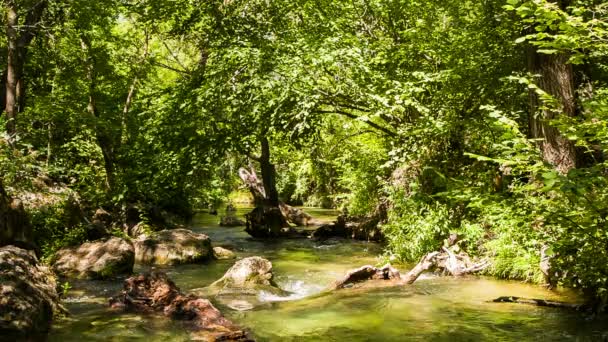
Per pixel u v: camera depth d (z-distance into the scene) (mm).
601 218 5664
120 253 10547
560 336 6160
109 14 15695
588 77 10539
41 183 13141
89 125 15438
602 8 8555
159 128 14227
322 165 30094
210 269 11633
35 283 6691
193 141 13703
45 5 15305
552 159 8133
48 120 15711
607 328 6402
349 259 13281
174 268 11703
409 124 12797
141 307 7496
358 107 13930
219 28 14562
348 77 12367
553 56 8156
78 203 13641
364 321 7012
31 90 18750
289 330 6664
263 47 12836
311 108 13023
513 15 10172
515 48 10922
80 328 6520
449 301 7961
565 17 5906
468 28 12094
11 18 13875
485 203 6574
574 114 8258
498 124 6277
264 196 19859
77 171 16734
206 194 25094
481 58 11297
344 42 12781
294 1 14844
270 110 13055
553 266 7664
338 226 18328
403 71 13250
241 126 13531
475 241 10734
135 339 6105
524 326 6605
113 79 17656
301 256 13891
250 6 15078
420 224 11508
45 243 11250
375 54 13625
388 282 9367
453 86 11641
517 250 9430
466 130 12047
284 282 10148
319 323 6957
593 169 5051
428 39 12750
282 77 12078
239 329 6566
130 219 17500
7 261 6473
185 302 7301
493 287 8859
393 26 14461
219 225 22688
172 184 14547
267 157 19328
